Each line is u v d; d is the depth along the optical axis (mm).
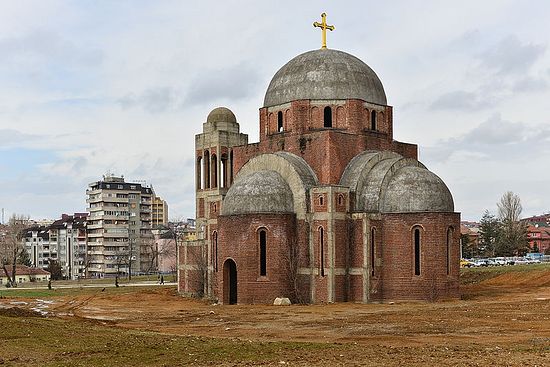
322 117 71188
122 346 34406
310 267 64688
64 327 40688
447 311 51281
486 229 165875
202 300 69312
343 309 56156
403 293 63000
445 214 63438
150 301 68812
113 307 62750
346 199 64750
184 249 76375
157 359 31266
